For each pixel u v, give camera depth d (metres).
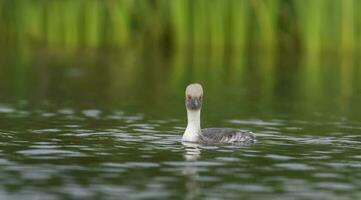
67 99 22.67
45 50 33.53
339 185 12.96
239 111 20.98
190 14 32.88
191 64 30.78
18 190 12.45
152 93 24.22
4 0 33.41
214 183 13.01
